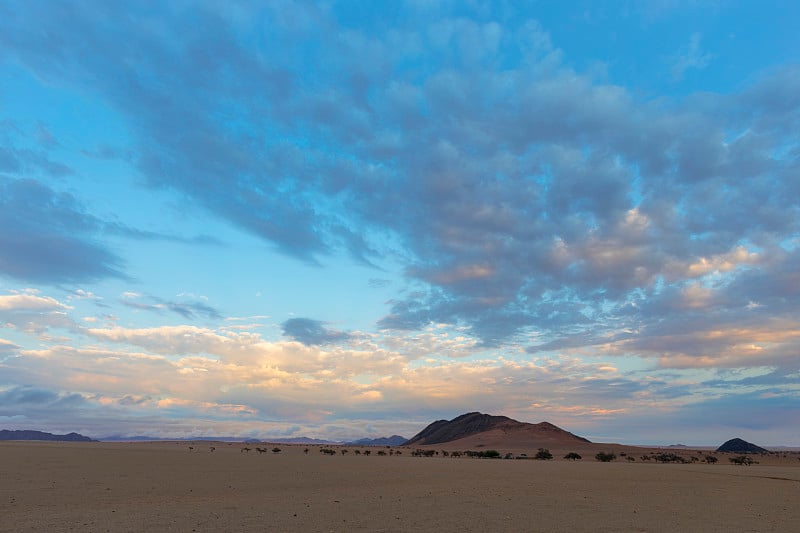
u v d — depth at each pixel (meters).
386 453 154.50
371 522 19.22
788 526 20.22
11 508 22.09
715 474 61.19
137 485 33.03
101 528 17.33
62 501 24.67
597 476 52.78
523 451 193.50
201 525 18.11
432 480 42.28
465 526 18.66
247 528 17.56
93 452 86.75
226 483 35.94
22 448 97.62
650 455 151.62
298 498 27.36
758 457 158.75
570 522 20.19
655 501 29.23
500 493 31.84
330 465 64.25
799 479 53.75
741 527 19.72
